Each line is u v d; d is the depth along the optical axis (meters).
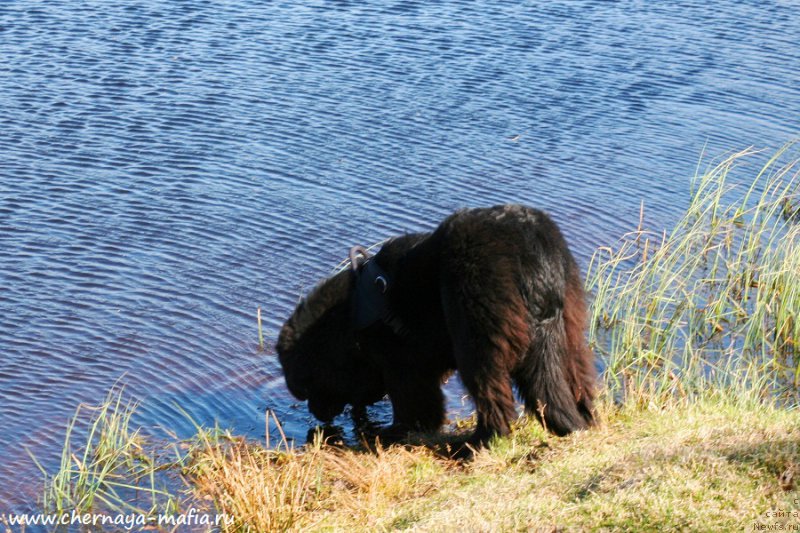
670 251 20.14
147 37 32.47
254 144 24.84
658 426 12.27
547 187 23.16
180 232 20.42
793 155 25.12
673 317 17.69
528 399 12.61
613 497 9.68
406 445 13.60
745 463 9.84
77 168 22.95
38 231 20.03
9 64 29.02
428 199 22.23
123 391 15.37
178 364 16.19
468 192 22.66
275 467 13.31
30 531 12.20
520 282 12.05
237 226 20.77
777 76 31.34
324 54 31.83
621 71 31.59
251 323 17.41
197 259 19.42
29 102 26.45
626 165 24.59
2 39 31.12
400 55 32.12
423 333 13.30
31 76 28.28
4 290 17.91
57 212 20.86
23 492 12.97
